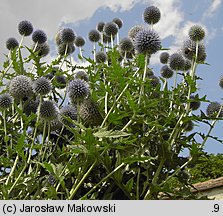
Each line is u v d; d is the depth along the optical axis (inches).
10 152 30.1
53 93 41.8
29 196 31.1
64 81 46.4
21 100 35.4
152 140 32.5
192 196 32.5
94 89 34.4
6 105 34.8
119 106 34.6
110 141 27.1
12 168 29.7
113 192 32.0
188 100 31.8
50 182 31.5
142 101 32.9
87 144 26.4
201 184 54.1
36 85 34.1
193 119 32.1
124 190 29.1
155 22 43.8
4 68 41.8
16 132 33.3
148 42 36.1
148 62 39.3
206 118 32.4
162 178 32.8
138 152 30.0
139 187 33.2
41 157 33.9
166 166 32.9
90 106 31.8
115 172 28.8
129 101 28.3
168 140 32.5
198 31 40.2
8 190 28.9
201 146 33.5
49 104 32.6
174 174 31.4
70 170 27.7
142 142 31.4
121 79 29.6
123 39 43.9
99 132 26.6
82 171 28.5
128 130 31.9
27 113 38.8
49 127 32.4
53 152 32.4
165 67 45.5
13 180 31.5
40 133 37.5
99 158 27.5
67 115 34.8
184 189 31.8
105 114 31.5
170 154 31.1
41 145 30.8
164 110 33.8
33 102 39.2
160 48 36.7
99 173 32.2
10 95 35.6
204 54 41.0
